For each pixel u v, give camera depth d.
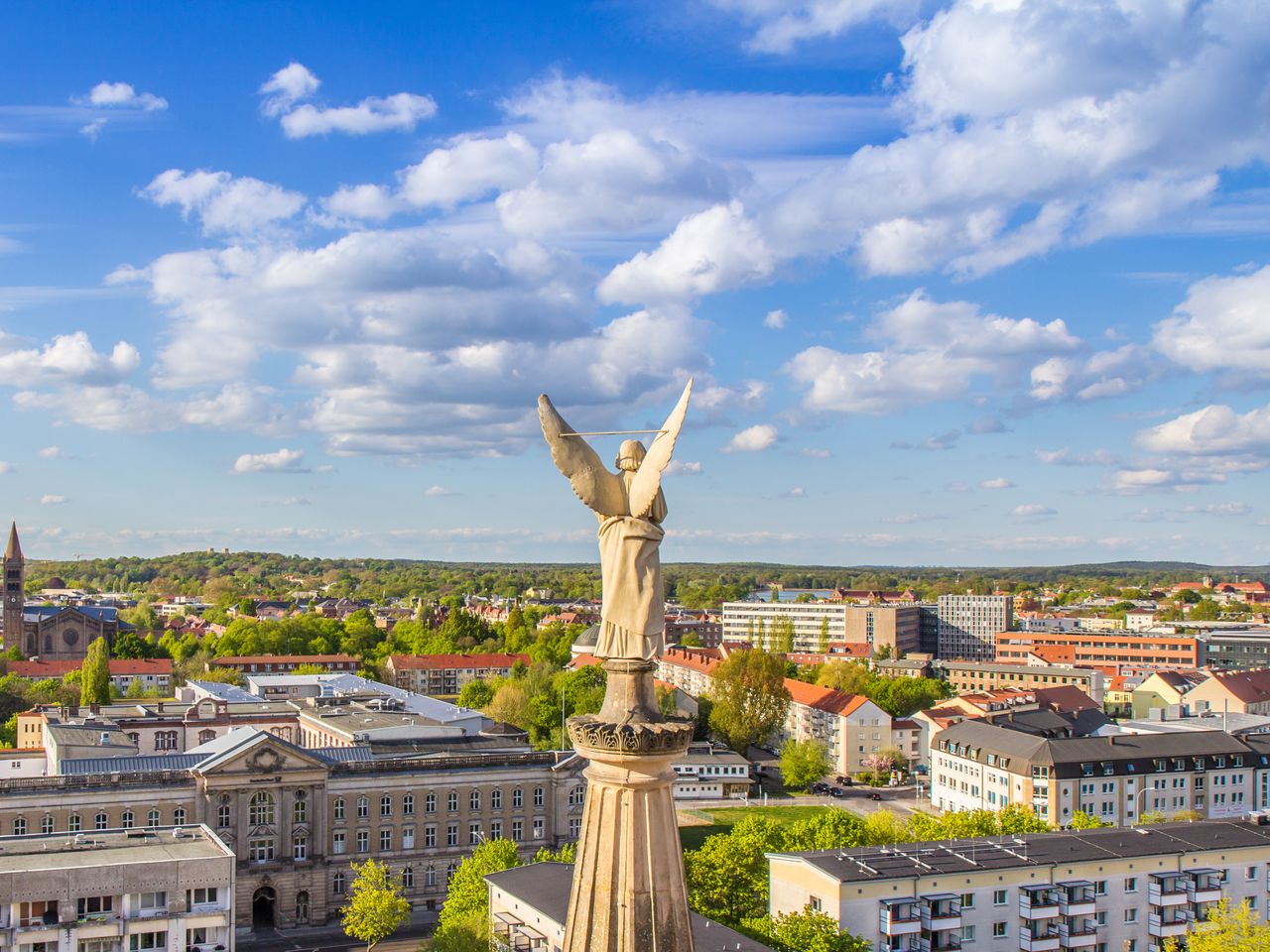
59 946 89.62
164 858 96.38
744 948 84.69
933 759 186.38
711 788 199.38
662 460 16.22
